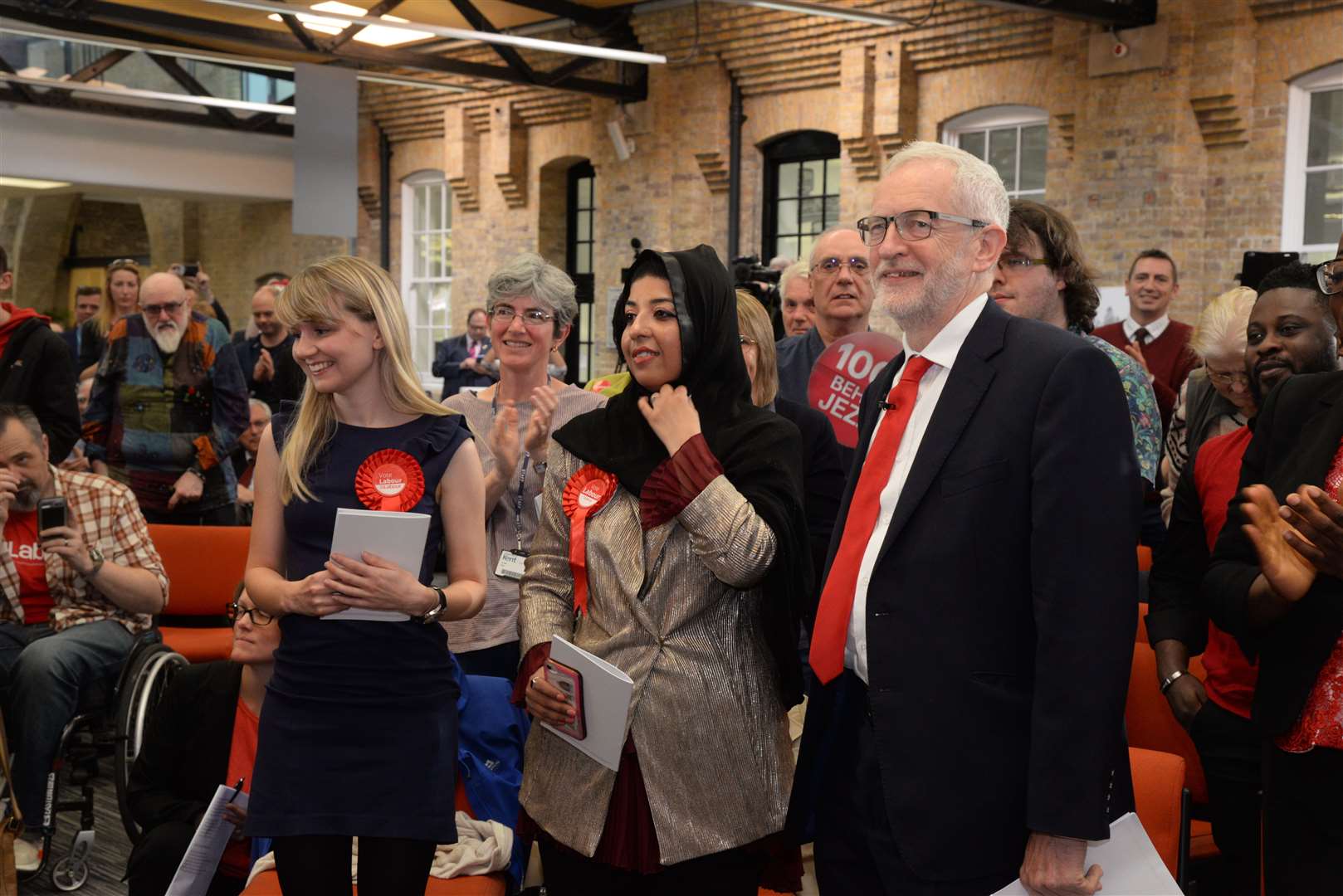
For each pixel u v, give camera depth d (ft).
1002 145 35.14
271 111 47.50
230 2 32.83
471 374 35.60
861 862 7.56
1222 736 9.77
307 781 8.20
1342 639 7.28
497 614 12.62
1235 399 12.25
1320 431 7.69
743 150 41.04
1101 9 30.07
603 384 14.14
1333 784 7.31
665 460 8.16
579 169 48.11
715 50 40.86
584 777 8.09
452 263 52.70
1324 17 28.07
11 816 11.58
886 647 7.20
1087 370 6.97
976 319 7.45
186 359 21.26
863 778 7.45
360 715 8.23
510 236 49.37
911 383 7.61
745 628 8.16
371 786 8.21
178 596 18.66
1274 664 7.54
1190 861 10.64
